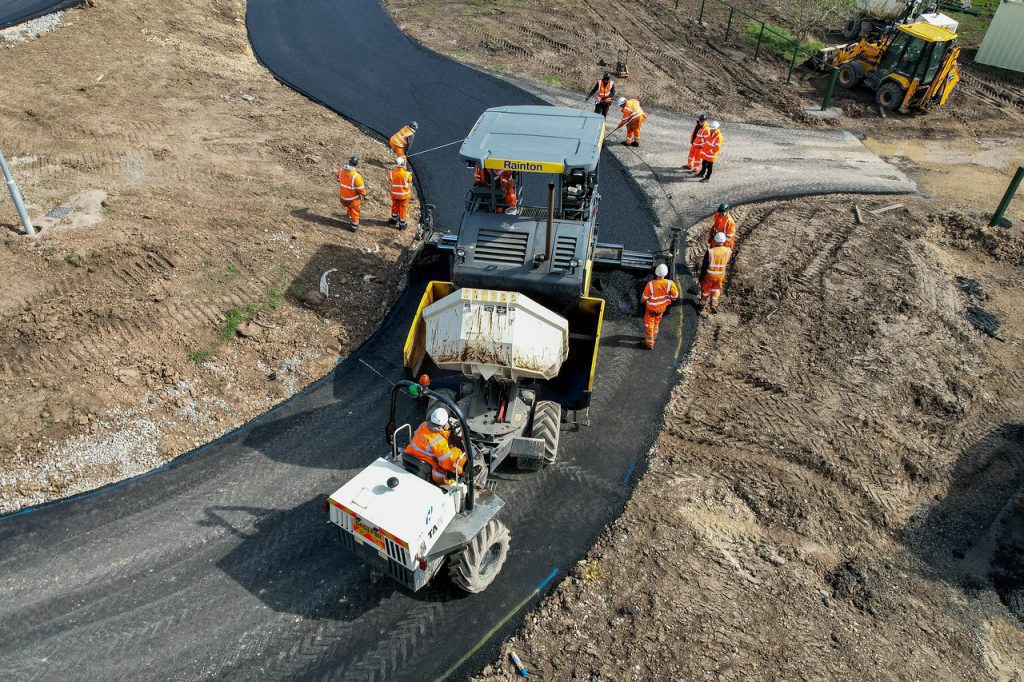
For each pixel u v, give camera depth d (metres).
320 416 10.71
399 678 7.46
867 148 19.94
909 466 10.27
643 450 10.27
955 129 21.17
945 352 12.48
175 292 12.27
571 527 9.09
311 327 12.31
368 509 7.26
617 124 20.31
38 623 7.91
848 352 12.29
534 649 7.71
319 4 26.77
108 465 9.77
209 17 24.34
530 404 9.88
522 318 9.01
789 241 15.30
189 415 10.53
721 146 19.50
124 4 22.67
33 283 11.98
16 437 9.83
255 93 20.25
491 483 9.66
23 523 8.99
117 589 8.27
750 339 12.53
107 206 14.10
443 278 13.69
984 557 9.12
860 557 8.95
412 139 17.86
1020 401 11.61
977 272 15.05
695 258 14.77
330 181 16.41
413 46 23.91
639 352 12.17
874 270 14.46
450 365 9.23
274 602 8.18
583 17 27.34
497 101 20.80
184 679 7.43
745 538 9.05
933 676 7.72
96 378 10.69
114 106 18.25
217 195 15.10
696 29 27.02
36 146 16.19
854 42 25.39
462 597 8.25
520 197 11.41
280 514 9.22
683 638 7.83
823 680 7.53
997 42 24.67
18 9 22.00
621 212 16.23
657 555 8.73
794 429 10.69
